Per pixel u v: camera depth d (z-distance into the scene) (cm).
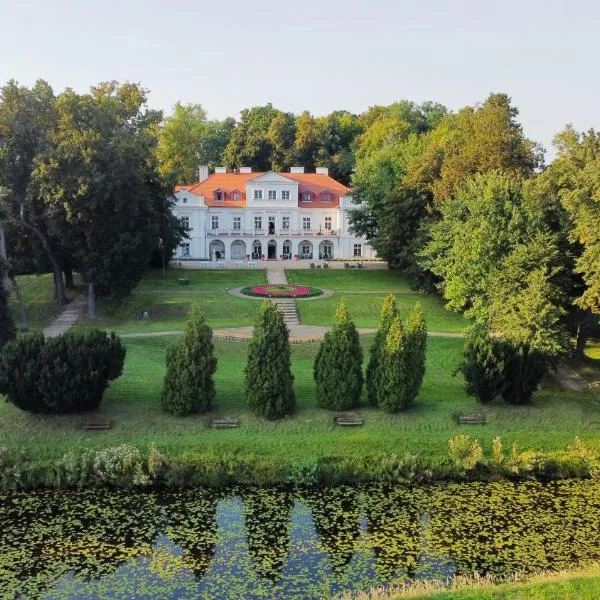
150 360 4619
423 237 6316
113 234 5759
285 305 6384
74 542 2561
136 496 2962
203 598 2205
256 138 13188
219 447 3284
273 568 2400
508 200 4634
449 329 5709
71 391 3378
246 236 10000
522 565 2412
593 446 3369
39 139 5534
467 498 2975
